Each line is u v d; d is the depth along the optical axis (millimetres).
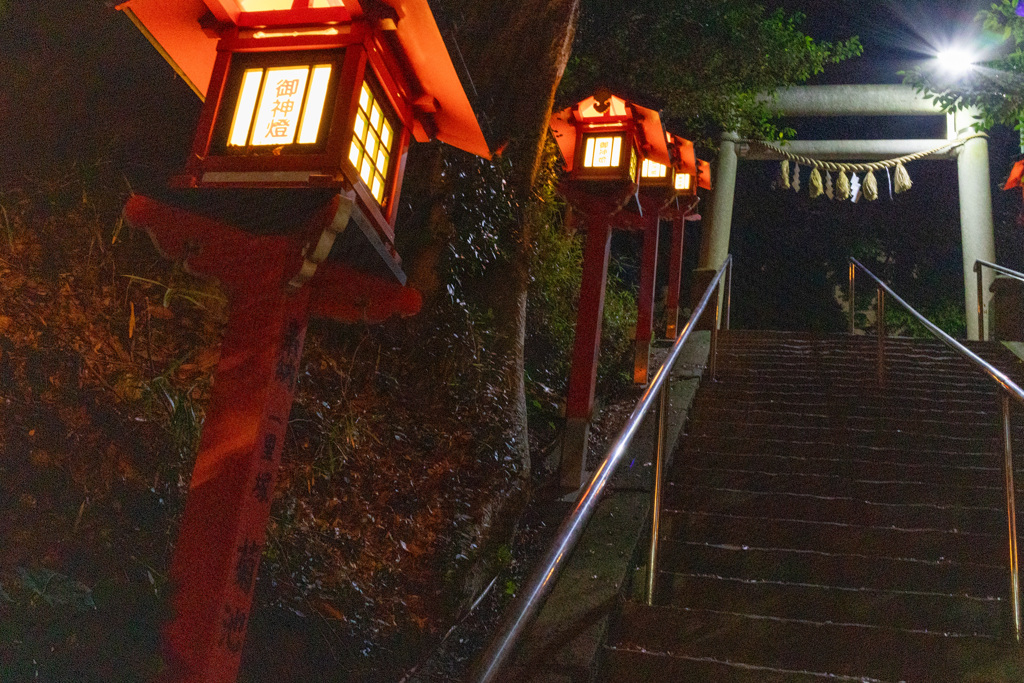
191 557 1846
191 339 3508
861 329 16672
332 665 3018
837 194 13945
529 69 5906
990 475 4934
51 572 2318
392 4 2004
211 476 1895
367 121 2082
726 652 3232
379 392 4383
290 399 2016
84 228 3438
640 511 4281
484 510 4305
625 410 7363
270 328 1965
